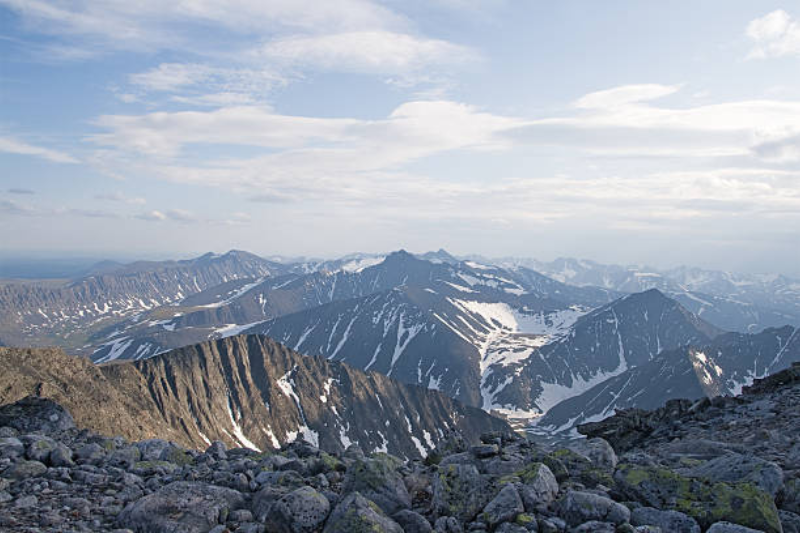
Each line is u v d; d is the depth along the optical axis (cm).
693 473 1345
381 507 1196
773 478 1188
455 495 1179
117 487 1379
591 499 1102
